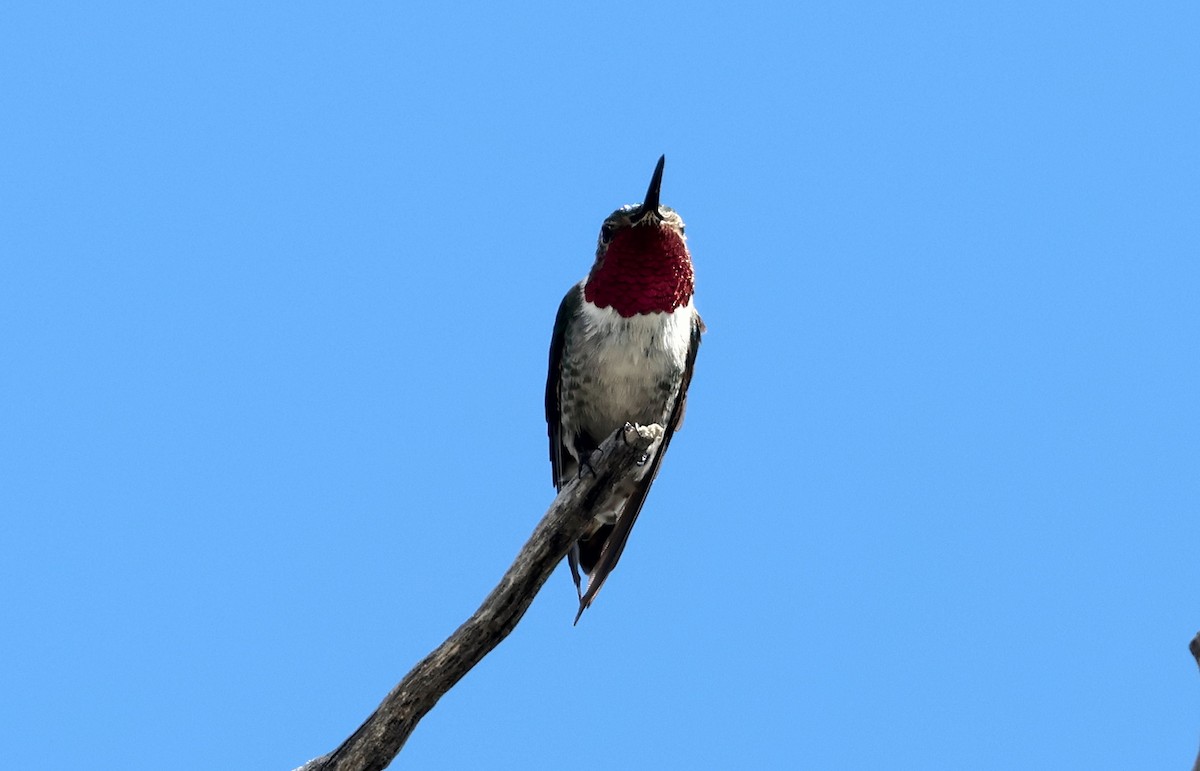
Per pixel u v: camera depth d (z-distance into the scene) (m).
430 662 8.82
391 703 8.79
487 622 8.90
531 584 8.95
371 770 8.81
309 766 8.84
